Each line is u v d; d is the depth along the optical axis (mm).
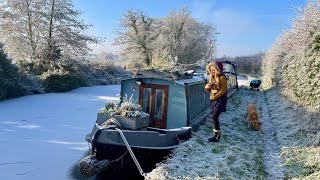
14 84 18266
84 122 11906
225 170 6176
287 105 14258
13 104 15789
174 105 8203
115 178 6887
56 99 18453
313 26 11844
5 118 11992
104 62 37344
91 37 31172
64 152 8125
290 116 12125
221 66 8000
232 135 9312
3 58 17422
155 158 6906
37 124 11180
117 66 39719
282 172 6867
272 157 7980
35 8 28234
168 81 8234
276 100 17547
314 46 11180
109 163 6742
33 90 20719
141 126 7055
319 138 8156
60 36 29219
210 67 8031
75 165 7223
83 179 6473
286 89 16766
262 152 8320
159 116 8328
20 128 10461
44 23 28422
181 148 7031
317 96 10836
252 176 6246
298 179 6191
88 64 33344
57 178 6422
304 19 12570
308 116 10133
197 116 9766
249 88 25922
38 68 25422
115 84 33500
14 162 7176
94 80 31422
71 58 29859
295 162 7172
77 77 26672
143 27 46500
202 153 7043
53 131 10273
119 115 6984
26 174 6527
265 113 14781
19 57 27719
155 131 7113
